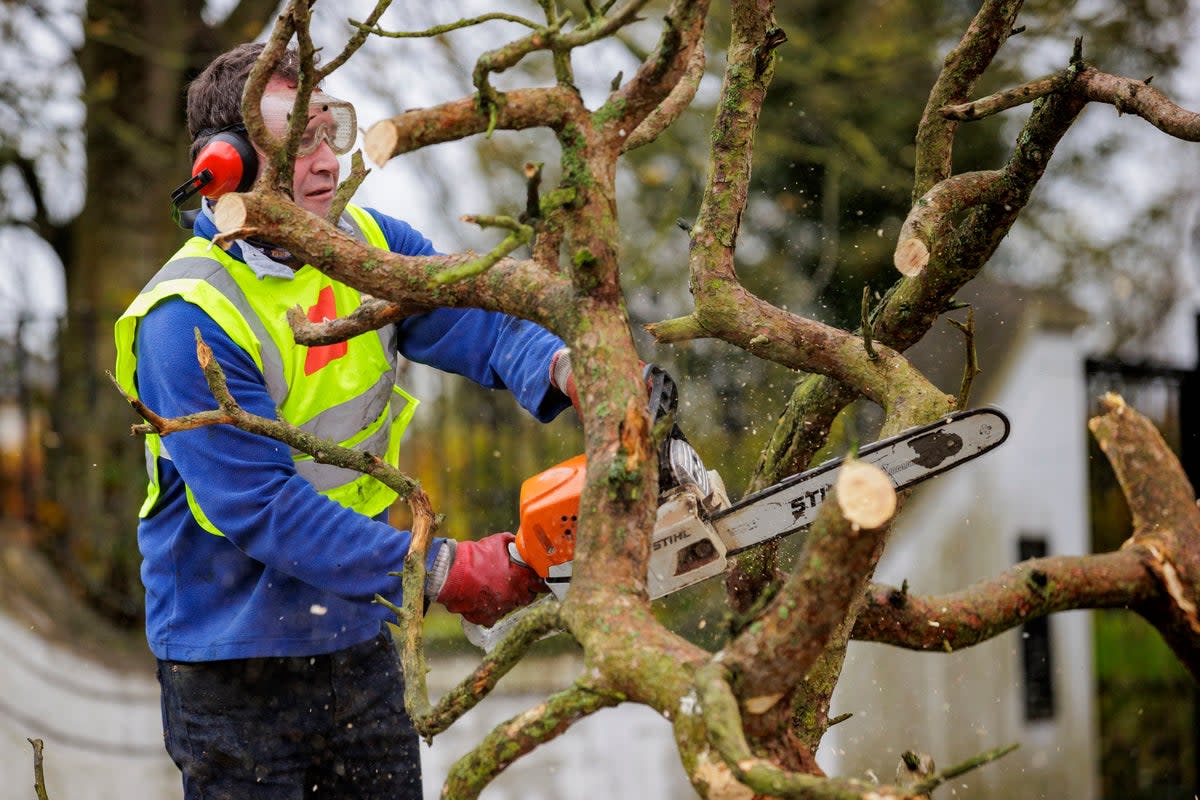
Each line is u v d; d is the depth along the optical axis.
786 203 20.86
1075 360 13.49
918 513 13.59
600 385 3.41
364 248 3.70
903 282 4.92
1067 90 4.25
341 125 5.24
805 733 4.38
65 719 12.61
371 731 5.68
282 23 3.51
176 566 5.36
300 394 5.23
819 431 5.25
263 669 5.38
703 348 17.41
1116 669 14.85
